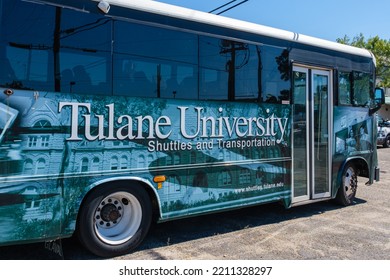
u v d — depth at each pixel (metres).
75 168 3.86
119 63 4.12
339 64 6.72
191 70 4.69
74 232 4.20
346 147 6.90
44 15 3.68
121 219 4.42
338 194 6.98
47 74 3.69
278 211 6.62
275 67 5.64
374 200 7.69
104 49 4.02
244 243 4.90
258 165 5.45
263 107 5.48
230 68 5.08
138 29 4.26
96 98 3.97
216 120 4.95
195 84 4.73
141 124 4.29
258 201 5.46
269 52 5.56
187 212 4.70
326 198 6.57
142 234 4.44
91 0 3.95
